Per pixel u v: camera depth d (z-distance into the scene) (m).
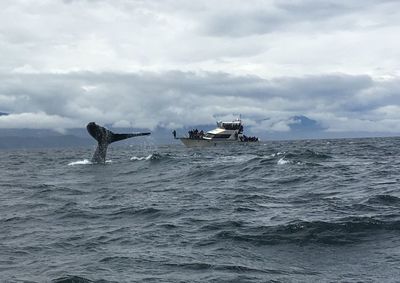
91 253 11.22
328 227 12.64
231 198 19.27
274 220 14.15
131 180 27.75
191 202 18.53
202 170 31.05
